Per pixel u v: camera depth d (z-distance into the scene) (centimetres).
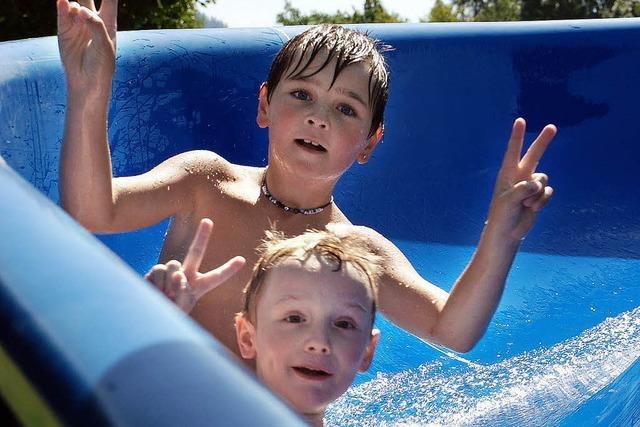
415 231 226
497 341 198
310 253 122
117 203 148
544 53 239
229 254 157
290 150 155
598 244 231
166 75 202
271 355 119
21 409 42
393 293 160
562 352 191
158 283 109
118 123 194
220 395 42
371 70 158
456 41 236
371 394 179
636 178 239
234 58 212
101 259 51
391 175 229
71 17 134
